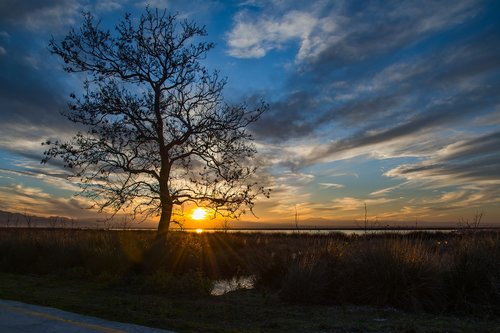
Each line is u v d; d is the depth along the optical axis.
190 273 13.09
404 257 9.74
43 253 16.34
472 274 8.94
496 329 6.98
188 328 6.59
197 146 16.17
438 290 8.96
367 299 9.51
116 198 15.21
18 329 6.17
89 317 7.10
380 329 7.03
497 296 8.67
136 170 15.70
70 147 14.95
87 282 12.77
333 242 13.20
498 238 10.88
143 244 15.30
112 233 18.02
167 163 16.00
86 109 15.10
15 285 11.83
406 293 9.06
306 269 10.33
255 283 12.91
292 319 7.92
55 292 10.68
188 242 16.36
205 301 9.97
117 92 15.52
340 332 6.87
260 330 6.90
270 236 28.58
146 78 16.02
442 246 11.89
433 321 7.72
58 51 15.22
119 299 9.64
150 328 6.35
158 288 11.39
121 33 15.87
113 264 13.83
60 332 6.00
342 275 10.26
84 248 15.55
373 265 9.76
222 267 15.69
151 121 15.77
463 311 8.50
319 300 9.68
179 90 16.23
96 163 15.25
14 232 20.64
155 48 15.81
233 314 8.32
